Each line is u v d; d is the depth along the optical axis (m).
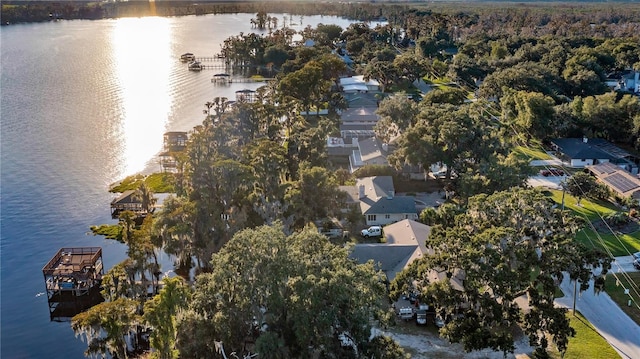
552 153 126.94
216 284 53.88
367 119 147.38
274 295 51.72
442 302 57.97
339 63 186.62
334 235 87.38
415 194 104.56
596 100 139.12
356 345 51.78
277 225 58.06
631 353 59.47
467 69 187.62
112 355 65.56
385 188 98.38
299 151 107.31
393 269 72.50
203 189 83.88
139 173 119.81
